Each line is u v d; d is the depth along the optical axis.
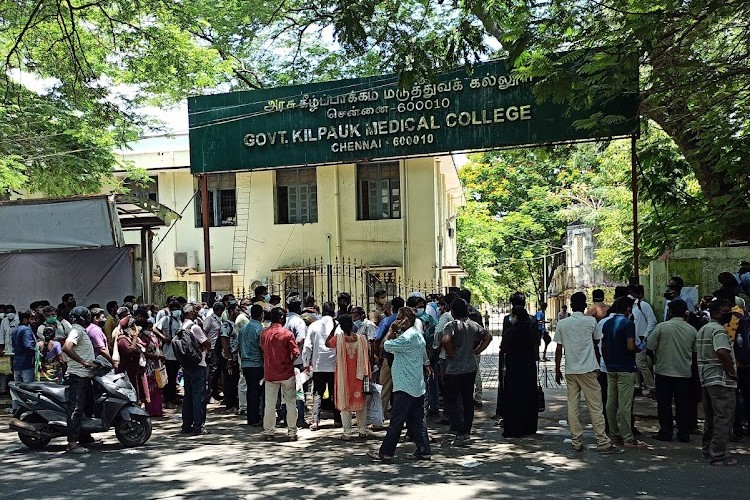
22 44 16.17
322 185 23.83
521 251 41.66
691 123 13.30
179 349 10.89
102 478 8.17
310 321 12.47
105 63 18.28
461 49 10.23
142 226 18.80
